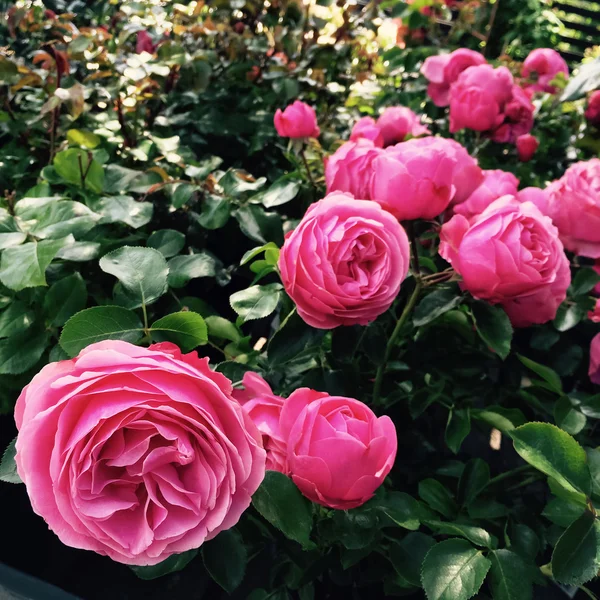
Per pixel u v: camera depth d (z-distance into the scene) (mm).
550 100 886
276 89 780
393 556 377
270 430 341
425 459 469
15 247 383
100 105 690
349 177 430
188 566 497
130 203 505
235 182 548
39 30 801
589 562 316
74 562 510
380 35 1074
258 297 424
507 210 392
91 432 284
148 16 771
